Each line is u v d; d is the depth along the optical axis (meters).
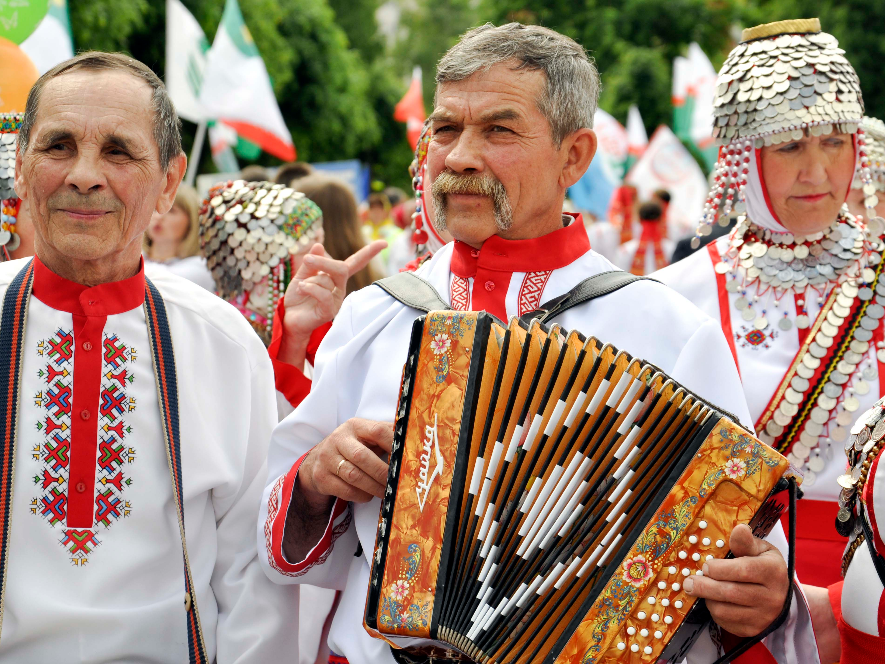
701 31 32.25
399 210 13.44
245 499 2.53
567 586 1.90
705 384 2.15
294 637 2.52
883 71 26.06
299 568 2.32
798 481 1.88
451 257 2.43
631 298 2.23
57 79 2.27
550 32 2.24
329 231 4.21
